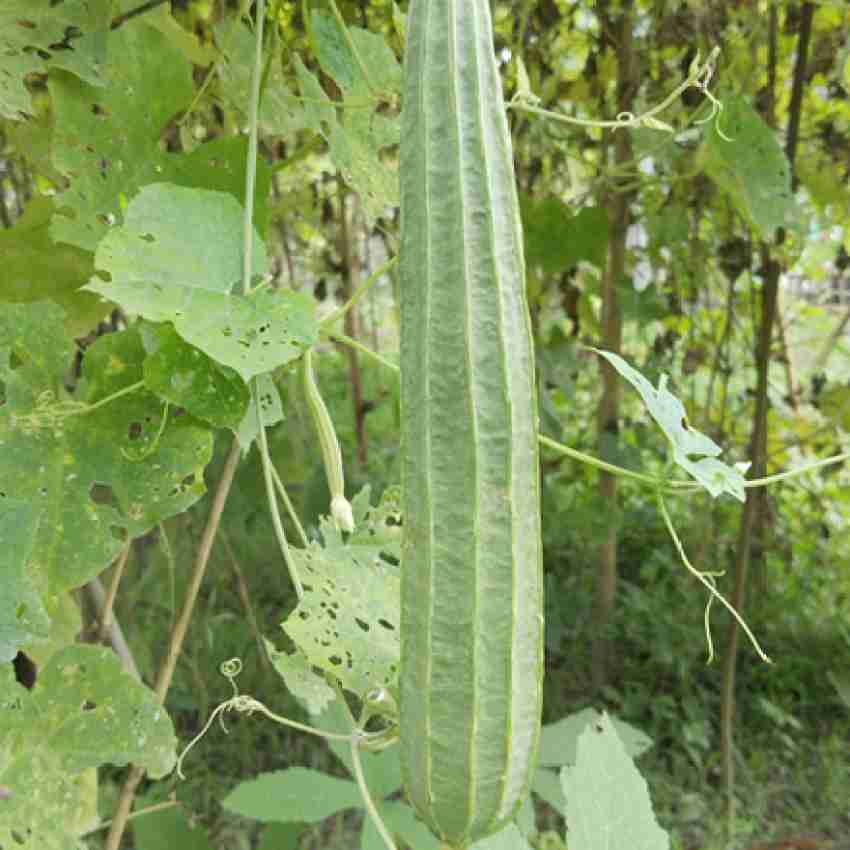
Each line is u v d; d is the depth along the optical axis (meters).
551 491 1.72
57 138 0.52
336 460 0.51
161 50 0.54
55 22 0.50
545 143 1.29
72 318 0.61
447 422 0.34
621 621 1.65
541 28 1.16
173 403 0.47
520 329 0.34
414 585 0.35
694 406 1.55
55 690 0.46
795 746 1.45
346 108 0.63
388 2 0.94
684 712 1.54
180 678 1.47
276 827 0.83
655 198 1.37
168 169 0.54
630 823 0.45
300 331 0.42
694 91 1.13
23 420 0.47
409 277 0.35
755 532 1.56
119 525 0.48
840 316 1.70
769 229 0.96
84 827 0.49
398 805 0.80
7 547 0.40
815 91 1.33
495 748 0.35
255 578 1.65
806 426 1.62
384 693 0.52
